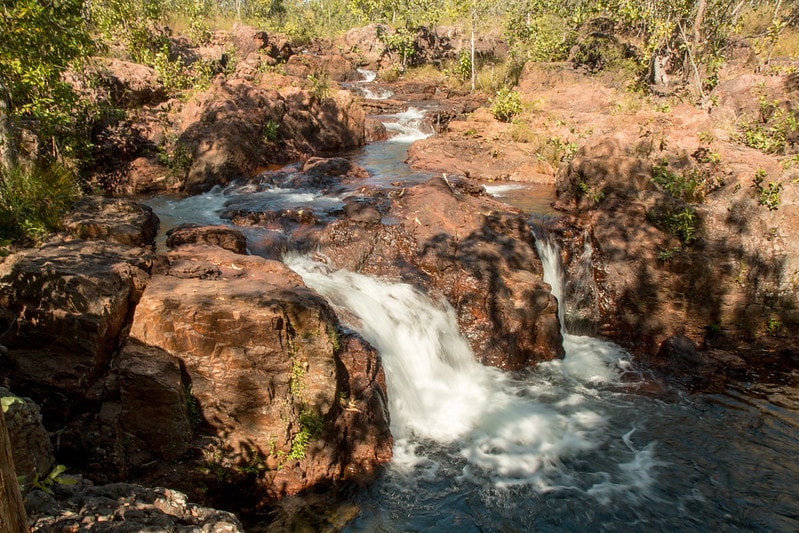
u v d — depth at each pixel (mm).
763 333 10836
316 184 14016
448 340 9633
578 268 11445
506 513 6812
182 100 17047
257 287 7121
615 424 8531
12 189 8227
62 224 8367
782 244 10898
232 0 41250
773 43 17969
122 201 9867
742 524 6766
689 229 11164
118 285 6523
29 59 9516
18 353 6047
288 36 34312
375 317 9008
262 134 16656
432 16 34219
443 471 7414
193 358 6359
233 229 9633
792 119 13727
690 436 8305
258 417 6516
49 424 5980
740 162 12602
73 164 12672
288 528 6262
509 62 28484
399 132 21797
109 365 6328
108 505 4418
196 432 6367
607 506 6980
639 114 15859
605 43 24359
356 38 36844
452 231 10930
